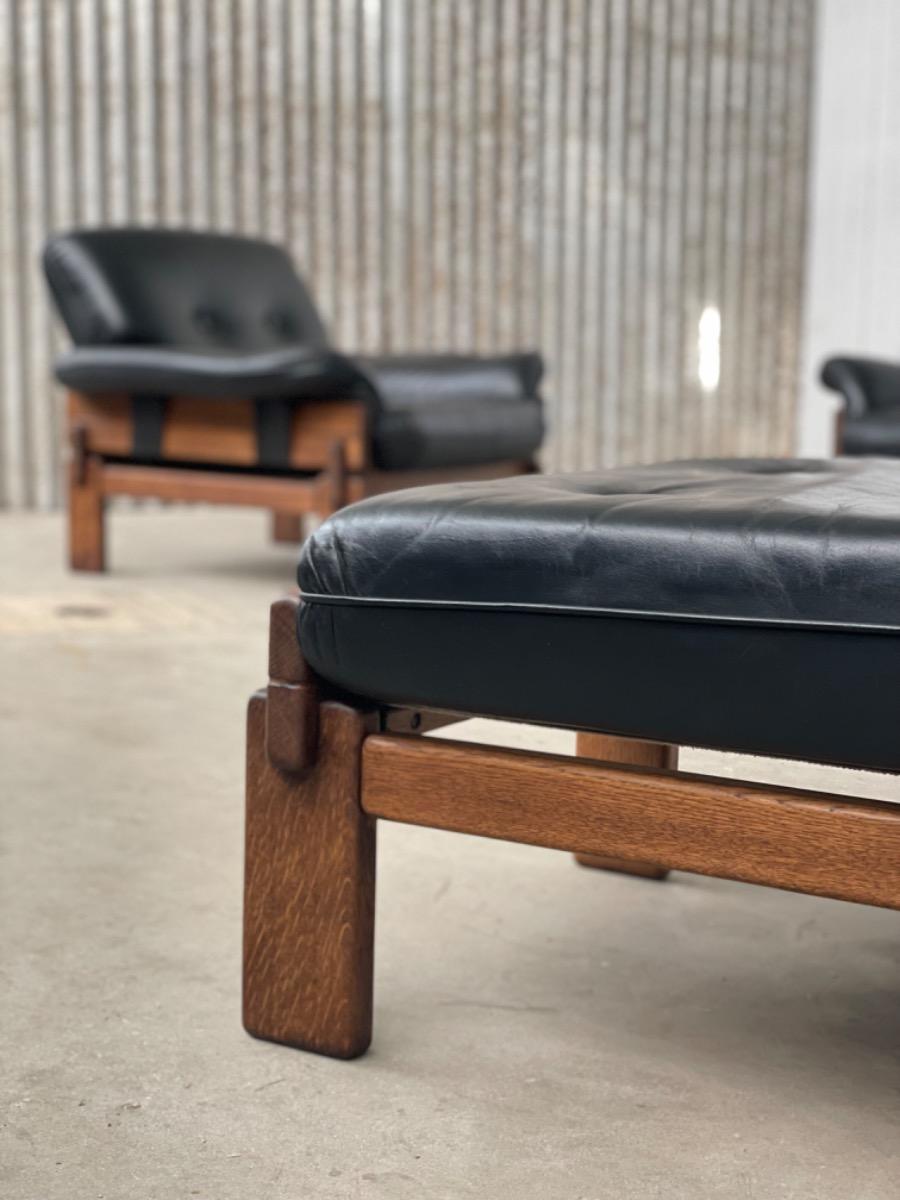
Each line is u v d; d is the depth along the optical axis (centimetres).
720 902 143
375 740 107
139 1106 102
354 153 484
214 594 314
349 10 477
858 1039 114
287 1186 92
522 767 103
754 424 585
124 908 138
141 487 333
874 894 93
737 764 99
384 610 104
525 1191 92
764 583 92
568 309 534
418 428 312
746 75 561
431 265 504
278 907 111
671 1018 117
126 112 448
